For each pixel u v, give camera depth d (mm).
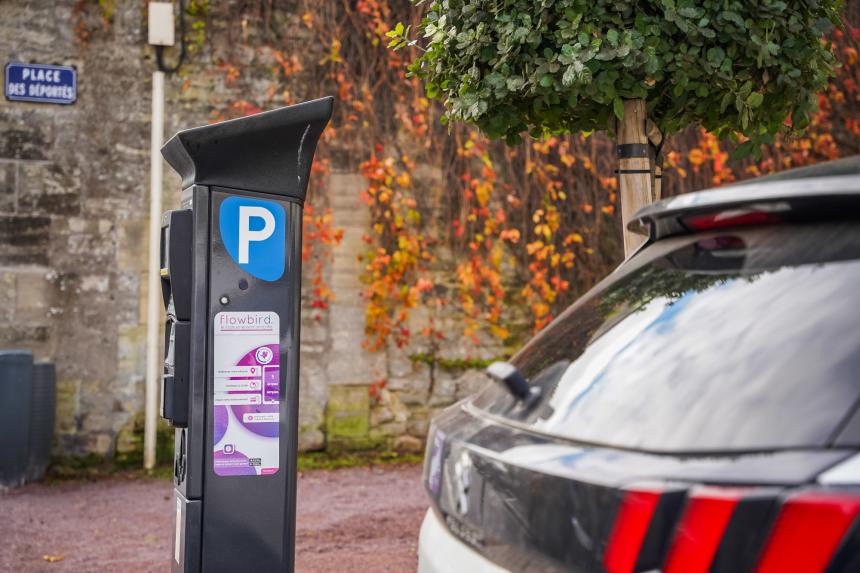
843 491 1236
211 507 3299
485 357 8344
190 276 3295
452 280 8297
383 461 8141
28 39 7586
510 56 3453
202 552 3285
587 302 2092
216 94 7980
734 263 1728
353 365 8125
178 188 7891
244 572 3326
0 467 7129
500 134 3717
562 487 1503
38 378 7324
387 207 8156
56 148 7637
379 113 8156
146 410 7691
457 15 3615
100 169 7723
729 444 1389
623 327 1821
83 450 7621
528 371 2002
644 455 1460
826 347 1436
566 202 8438
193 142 3207
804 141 8734
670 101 3723
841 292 1499
